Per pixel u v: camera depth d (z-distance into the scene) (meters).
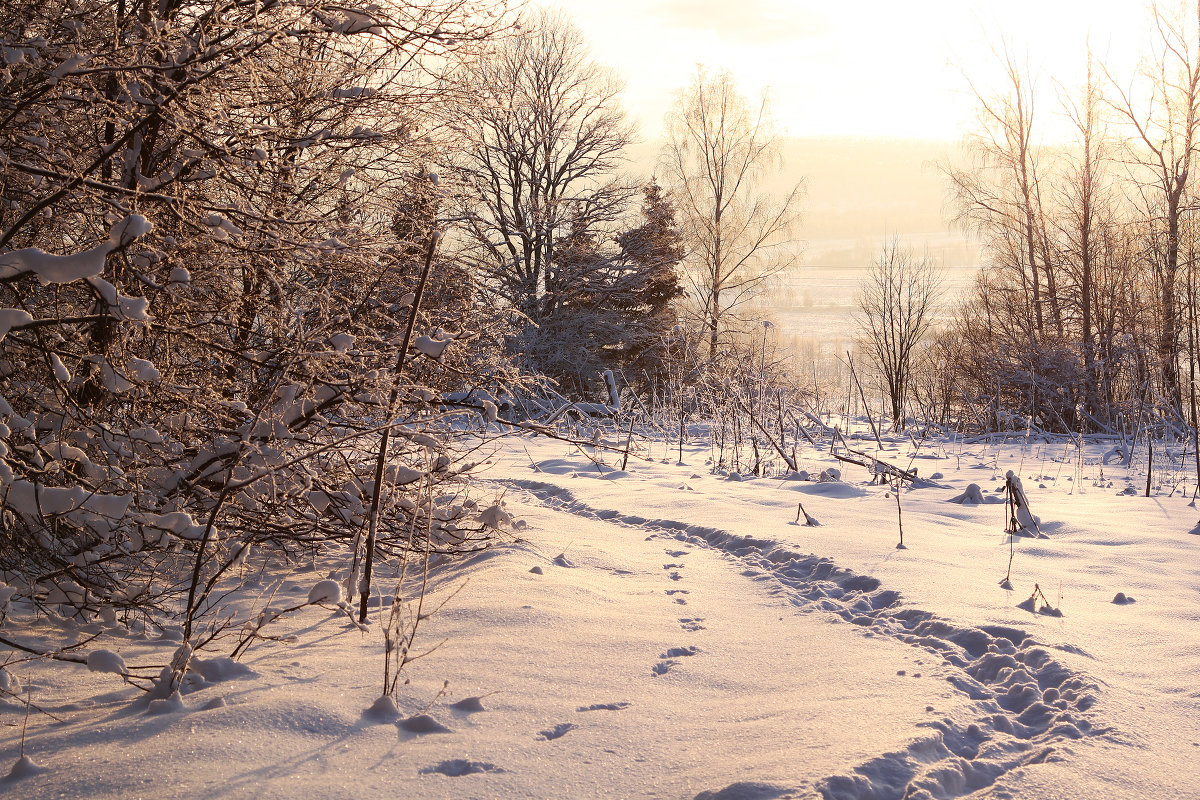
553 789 2.59
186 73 4.22
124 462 4.38
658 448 13.71
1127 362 18.84
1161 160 22.12
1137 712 3.28
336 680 3.43
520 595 4.70
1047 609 4.61
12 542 4.13
